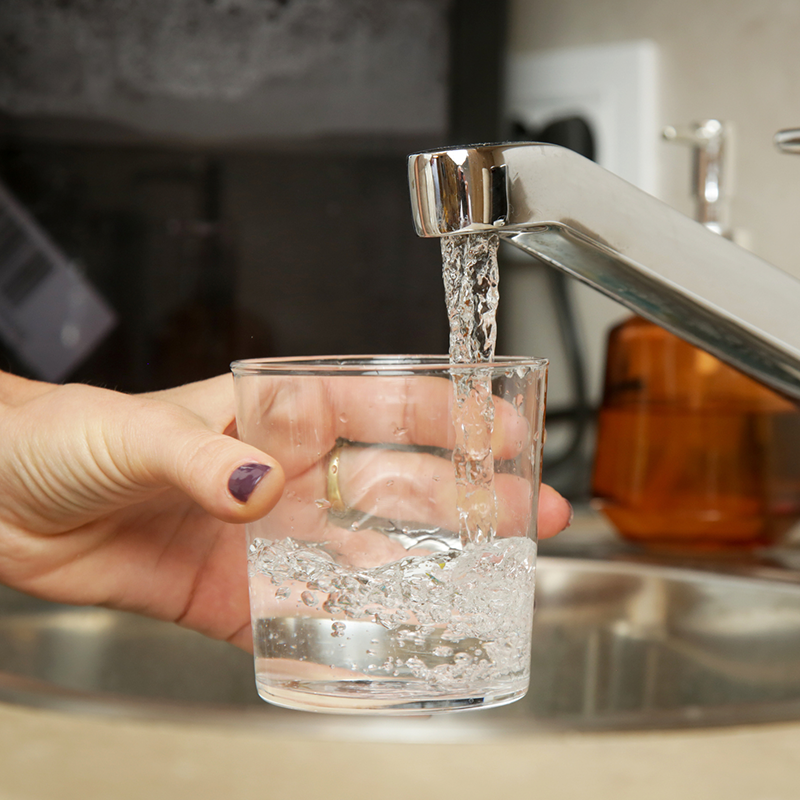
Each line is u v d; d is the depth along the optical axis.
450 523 0.50
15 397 0.66
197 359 1.15
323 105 1.13
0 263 1.14
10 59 1.12
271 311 1.15
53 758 0.47
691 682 0.77
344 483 0.50
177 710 0.52
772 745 0.48
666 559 0.85
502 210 0.52
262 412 0.52
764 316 0.54
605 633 0.81
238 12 1.12
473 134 1.11
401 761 0.47
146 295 1.14
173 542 0.68
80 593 0.67
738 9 1.04
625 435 0.85
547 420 1.14
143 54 1.12
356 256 1.15
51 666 0.77
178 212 1.14
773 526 0.84
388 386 0.50
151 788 0.45
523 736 0.50
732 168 0.86
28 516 0.64
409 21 1.11
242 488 0.51
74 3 1.11
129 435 0.58
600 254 0.54
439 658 0.50
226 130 1.13
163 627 0.79
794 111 1.01
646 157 1.10
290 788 0.46
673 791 0.45
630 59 1.11
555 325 1.19
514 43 1.21
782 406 0.83
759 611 0.75
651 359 0.84
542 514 0.64
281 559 0.51
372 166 1.13
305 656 0.51
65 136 1.12
